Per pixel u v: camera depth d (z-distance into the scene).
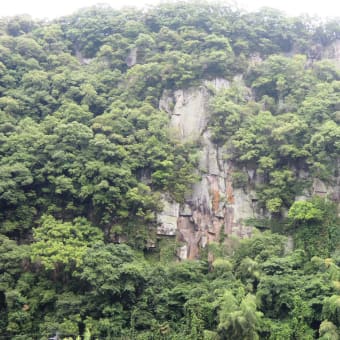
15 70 64.69
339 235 50.59
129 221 52.34
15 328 41.75
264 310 42.00
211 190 56.91
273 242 48.44
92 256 43.72
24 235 49.69
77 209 51.34
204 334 38.81
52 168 51.47
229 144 58.47
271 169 55.94
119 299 43.22
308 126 56.16
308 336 38.47
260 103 63.44
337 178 53.97
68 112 57.72
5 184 48.00
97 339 40.56
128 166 53.94
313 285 40.88
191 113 61.81
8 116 57.00
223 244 52.06
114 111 58.34
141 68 63.91
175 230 53.97
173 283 45.81
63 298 43.38
